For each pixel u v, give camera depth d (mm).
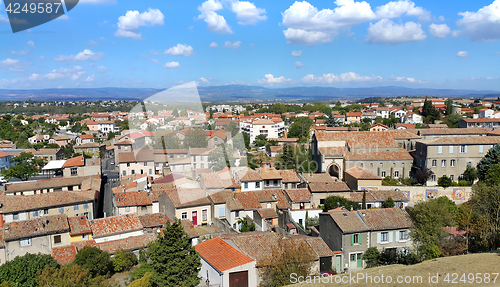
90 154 141625
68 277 34781
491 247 47156
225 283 34562
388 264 43594
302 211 61062
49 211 60938
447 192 69812
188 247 33625
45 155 126375
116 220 54094
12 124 198500
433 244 43906
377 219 45906
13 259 45562
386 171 79312
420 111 192375
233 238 41344
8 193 74438
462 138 78688
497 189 48062
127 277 42156
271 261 36719
